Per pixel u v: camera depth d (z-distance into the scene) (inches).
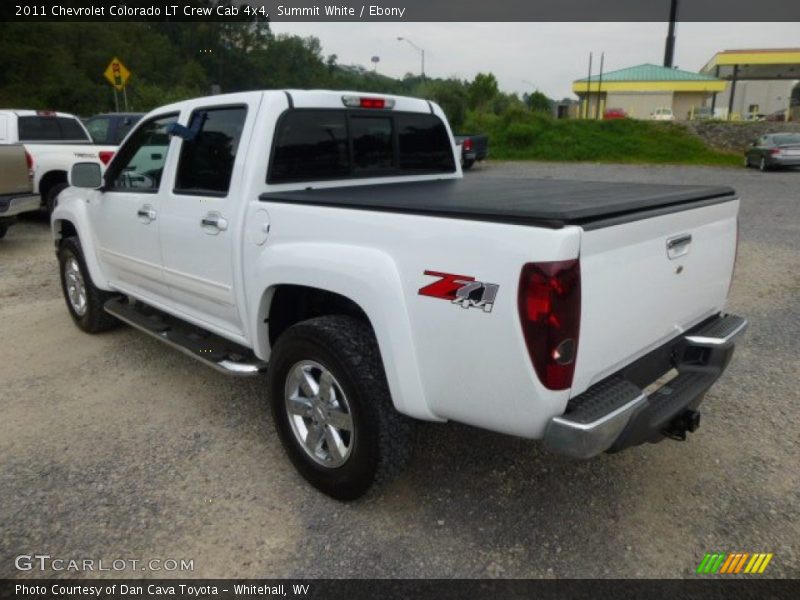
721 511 115.2
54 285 276.2
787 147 807.1
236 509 117.3
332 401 113.1
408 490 122.2
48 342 205.5
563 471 128.2
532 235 83.7
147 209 157.8
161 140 155.6
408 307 98.4
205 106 142.1
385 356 101.9
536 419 88.9
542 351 85.0
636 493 120.9
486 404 92.9
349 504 118.5
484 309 88.8
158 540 109.2
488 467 129.6
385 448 106.3
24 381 175.3
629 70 1967.3
